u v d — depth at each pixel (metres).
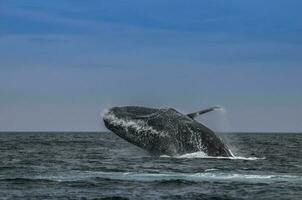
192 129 130.38
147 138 130.50
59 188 87.25
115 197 78.69
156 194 82.44
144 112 132.50
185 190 86.25
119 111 133.00
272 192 84.88
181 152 131.00
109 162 133.38
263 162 135.38
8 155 168.00
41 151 197.62
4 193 82.25
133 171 110.94
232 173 108.38
